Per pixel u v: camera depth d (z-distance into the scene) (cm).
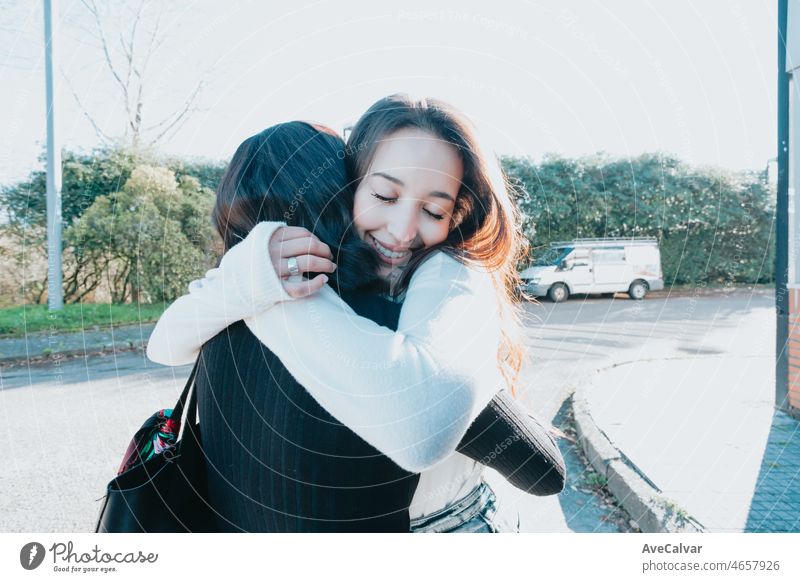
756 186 948
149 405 340
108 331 548
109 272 607
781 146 302
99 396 362
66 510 200
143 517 65
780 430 258
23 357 468
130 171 584
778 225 300
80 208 600
